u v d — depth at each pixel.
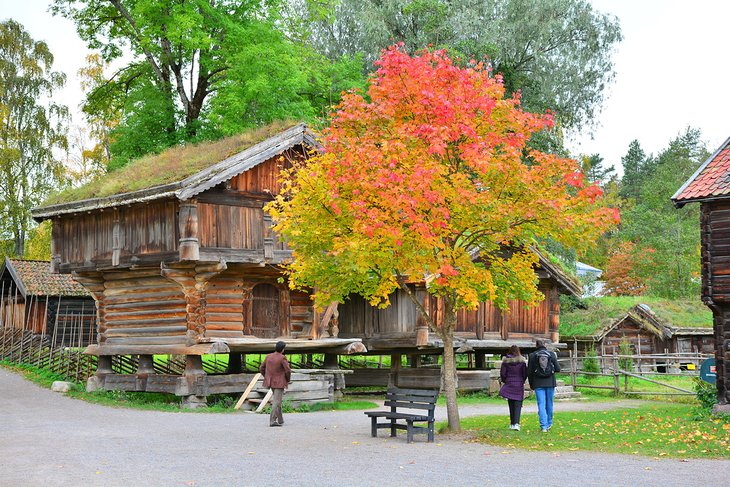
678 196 20.98
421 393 16.64
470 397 30.47
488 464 13.38
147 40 35.97
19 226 56.69
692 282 59.97
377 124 17.58
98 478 12.00
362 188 16.39
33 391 28.02
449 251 16.70
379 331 29.62
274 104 36.72
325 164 17.20
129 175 26.80
